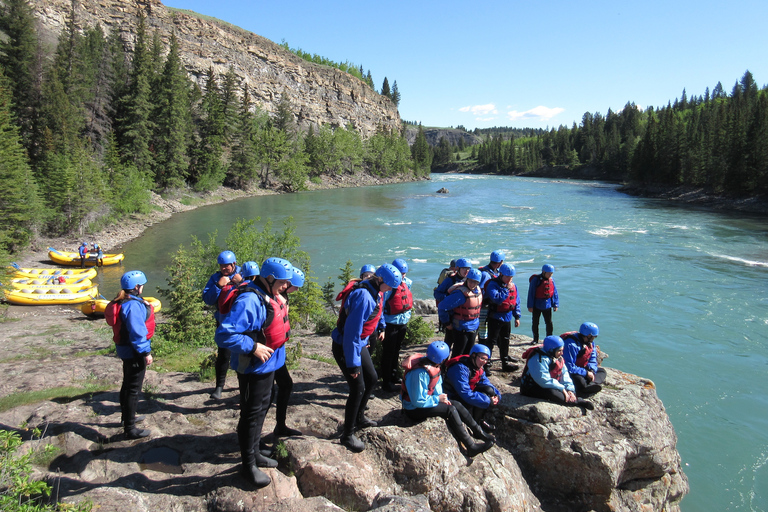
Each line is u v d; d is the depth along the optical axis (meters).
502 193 75.19
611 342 14.29
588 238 32.72
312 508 3.73
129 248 29.50
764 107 54.09
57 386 6.66
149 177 46.47
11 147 26.16
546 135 172.62
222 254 6.02
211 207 52.44
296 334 12.51
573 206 54.34
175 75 52.09
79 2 67.44
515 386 6.55
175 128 51.94
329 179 94.88
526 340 9.54
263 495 3.85
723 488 7.80
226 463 4.40
